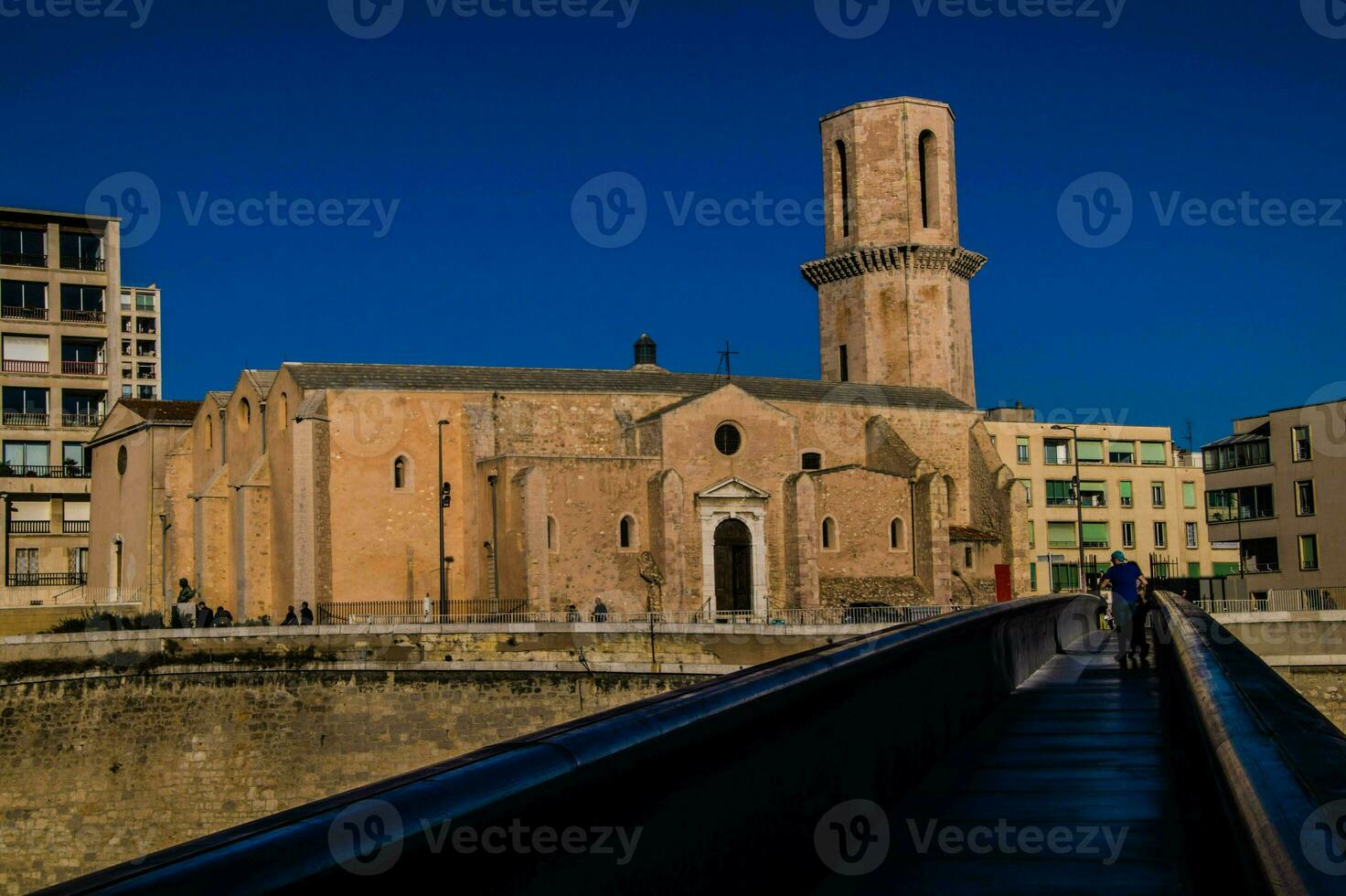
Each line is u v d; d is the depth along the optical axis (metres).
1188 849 10.23
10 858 48.88
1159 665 23.50
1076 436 105.25
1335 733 5.86
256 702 50.66
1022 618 24.50
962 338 95.81
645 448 74.19
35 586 85.69
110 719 50.03
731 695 7.68
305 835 3.92
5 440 89.12
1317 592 68.62
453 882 4.55
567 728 5.98
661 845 6.57
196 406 83.56
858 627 45.62
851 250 94.12
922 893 9.12
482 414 71.56
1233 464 77.94
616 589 69.94
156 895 3.38
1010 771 13.89
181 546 76.56
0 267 89.75
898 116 94.00
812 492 75.00
